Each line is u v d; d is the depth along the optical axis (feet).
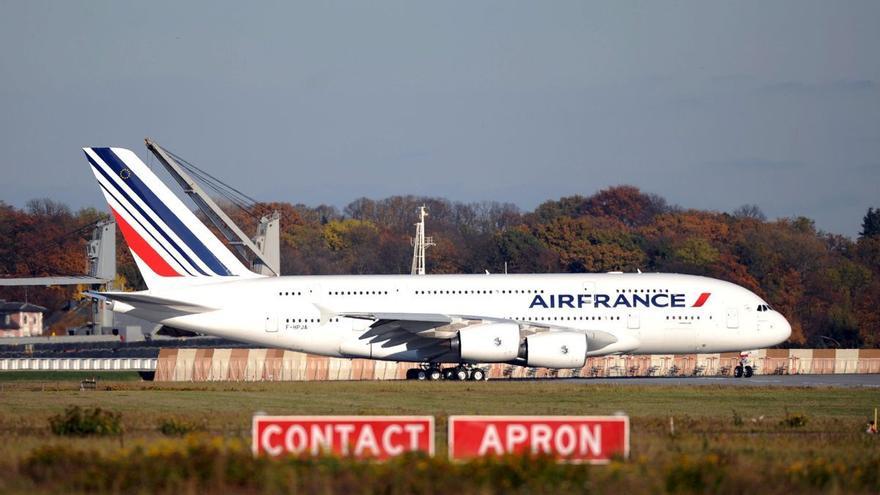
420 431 325.21
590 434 324.39
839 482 310.04
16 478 304.91
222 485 288.51
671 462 330.54
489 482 287.28
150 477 294.87
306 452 309.01
